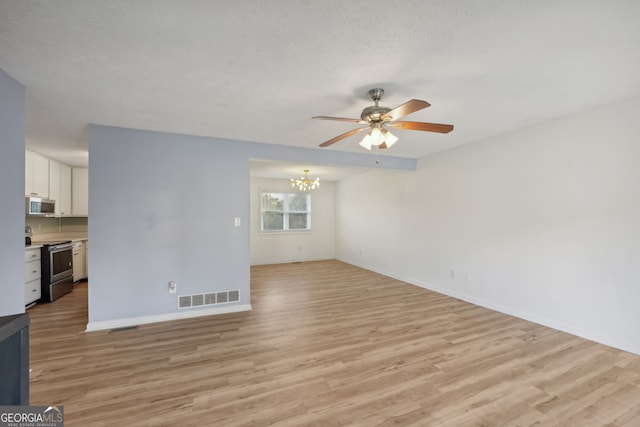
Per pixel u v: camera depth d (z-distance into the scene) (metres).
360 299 4.35
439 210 4.71
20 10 1.42
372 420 1.79
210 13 1.46
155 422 1.76
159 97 2.49
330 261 7.82
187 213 3.61
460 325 3.31
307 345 2.81
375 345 2.81
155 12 1.45
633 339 2.61
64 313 3.72
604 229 2.79
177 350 2.71
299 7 1.43
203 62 1.94
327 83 2.25
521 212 3.51
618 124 2.68
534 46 1.77
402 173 5.55
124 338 2.97
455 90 2.39
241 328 3.24
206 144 3.71
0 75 1.97
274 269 6.68
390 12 1.47
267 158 4.07
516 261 3.57
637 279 2.58
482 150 3.98
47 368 2.38
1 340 0.72
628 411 1.87
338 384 2.17
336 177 7.46
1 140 1.96
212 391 2.08
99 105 2.66
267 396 2.02
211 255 3.72
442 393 2.06
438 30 1.61
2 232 1.94
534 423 1.77
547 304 3.26
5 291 1.95
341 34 1.65
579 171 2.96
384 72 2.08
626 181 2.64
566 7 1.43
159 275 3.47
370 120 2.29
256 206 7.38
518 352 2.66
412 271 5.30
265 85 2.28
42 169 4.50
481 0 1.38
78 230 5.66
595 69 2.06
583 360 2.50
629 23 1.55
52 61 1.90
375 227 6.39
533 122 3.25
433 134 3.71
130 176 3.35
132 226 3.36
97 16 1.47
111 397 2.01
